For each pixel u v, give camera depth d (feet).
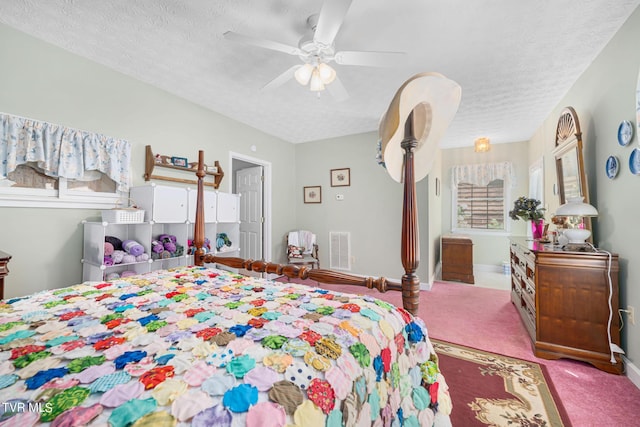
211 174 10.54
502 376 5.95
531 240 9.64
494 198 16.61
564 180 8.89
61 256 7.05
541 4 5.41
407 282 4.23
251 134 13.15
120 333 2.84
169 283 5.04
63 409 1.65
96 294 4.32
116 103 8.05
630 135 5.74
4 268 5.17
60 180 6.99
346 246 14.84
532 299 7.39
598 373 6.02
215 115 11.21
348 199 14.80
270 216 14.40
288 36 6.54
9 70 6.19
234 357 2.34
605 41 6.57
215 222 9.68
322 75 6.13
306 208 16.05
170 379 2.00
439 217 17.04
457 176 17.16
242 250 14.96
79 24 6.15
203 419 1.66
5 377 2.01
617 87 6.24
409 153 4.24
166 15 5.86
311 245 14.76
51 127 6.74
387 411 2.79
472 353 6.93
